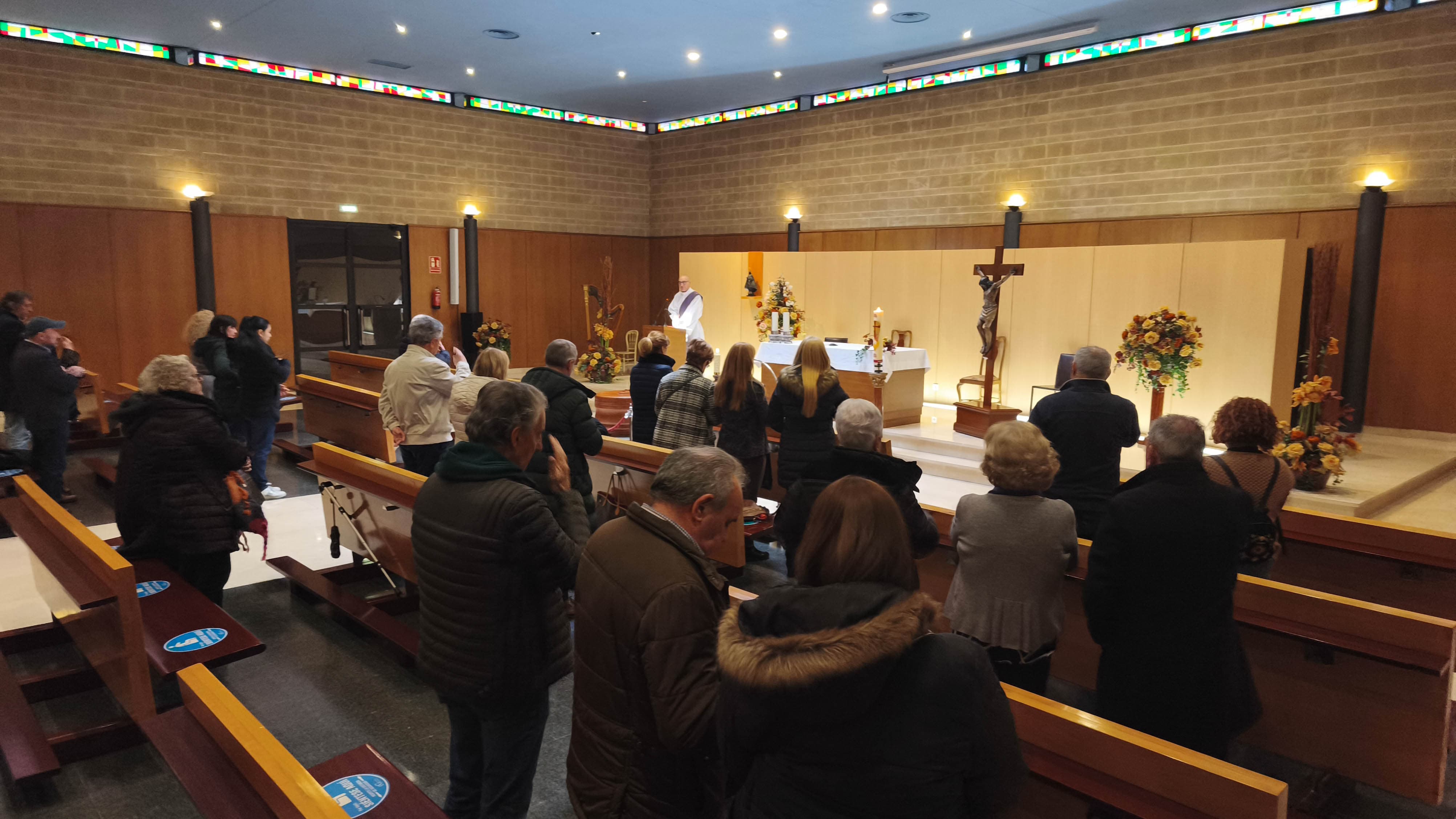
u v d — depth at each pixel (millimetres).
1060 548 2465
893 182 12555
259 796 1928
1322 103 8922
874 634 1213
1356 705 2750
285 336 12156
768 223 14227
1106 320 9125
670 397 4785
